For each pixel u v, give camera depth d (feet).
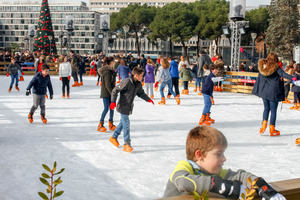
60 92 49.55
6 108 32.99
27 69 91.09
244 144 20.17
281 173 14.78
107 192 12.17
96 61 93.61
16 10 422.00
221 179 4.27
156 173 14.49
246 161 16.55
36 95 24.90
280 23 123.95
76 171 14.51
